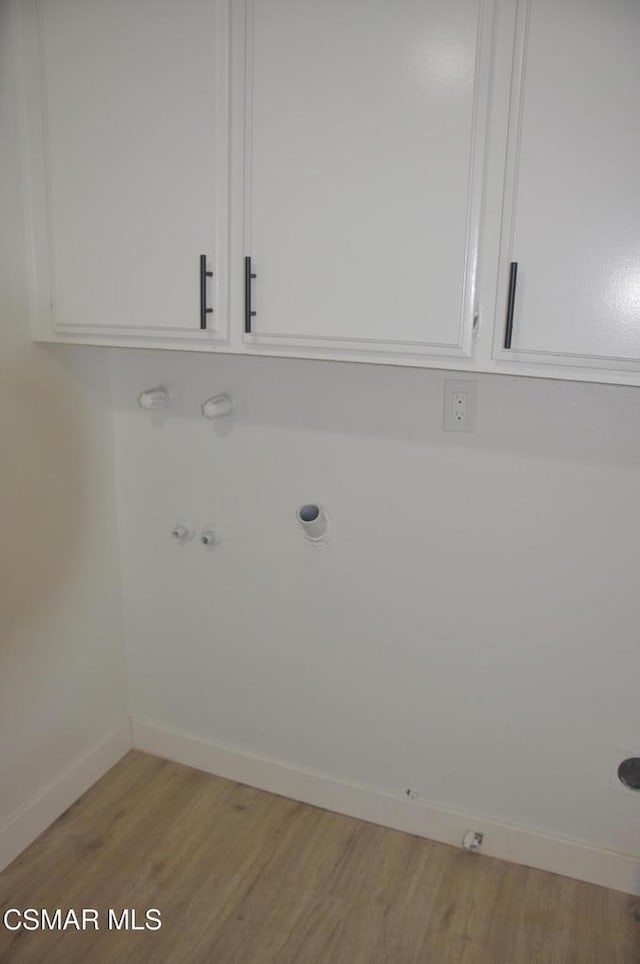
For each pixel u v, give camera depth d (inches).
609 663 71.5
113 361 85.0
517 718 76.5
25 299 70.7
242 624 86.9
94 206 65.7
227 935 70.2
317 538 78.9
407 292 57.3
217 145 59.8
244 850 80.8
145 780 91.7
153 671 94.1
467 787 80.7
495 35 51.0
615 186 50.5
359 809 86.0
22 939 69.1
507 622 74.4
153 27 59.6
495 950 69.1
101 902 73.5
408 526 75.9
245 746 91.0
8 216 67.3
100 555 87.7
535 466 69.5
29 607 77.2
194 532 86.4
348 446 76.2
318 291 59.9
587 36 48.9
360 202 56.9
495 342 56.1
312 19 55.1
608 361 53.8
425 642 78.4
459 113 52.9
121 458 87.8
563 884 76.9
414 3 52.3
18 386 71.7
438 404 71.5
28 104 65.6
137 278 65.7
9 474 72.1
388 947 69.3
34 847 80.4
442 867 79.0
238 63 57.9
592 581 70.2
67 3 61.9
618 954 68.7
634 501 67.0
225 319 63.6
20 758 78.7
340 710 84.5
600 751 74.0
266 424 79.3
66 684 84.3
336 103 55.9
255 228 60.5
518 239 53.4
